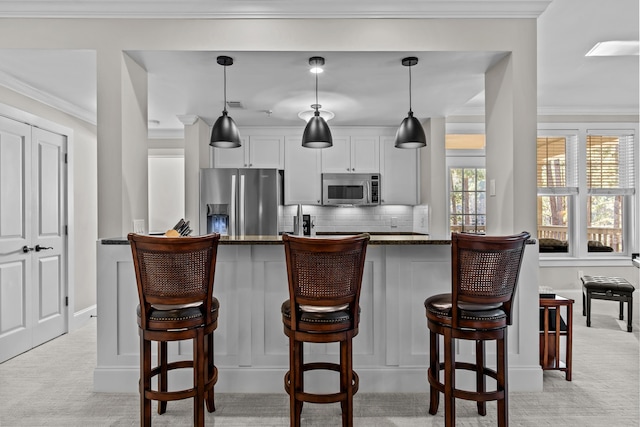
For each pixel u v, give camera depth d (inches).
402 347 99.1
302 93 142.0
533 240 98.8
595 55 132.5
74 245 159.8
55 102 148.0
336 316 72.3
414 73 120.0
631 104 197.6
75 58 110.1
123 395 96.5
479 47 102.0
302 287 71.4
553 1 98.8
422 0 99.0
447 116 184.2
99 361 98.0
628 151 207.0
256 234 179.8
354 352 99.0
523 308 99.7
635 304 186.2
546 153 207.0
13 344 126.0
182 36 101.3
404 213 211.8
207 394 87.9
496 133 110.7
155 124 197.9
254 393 98.0
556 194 205.8
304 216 206.7
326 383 97.2
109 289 97.9
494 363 100.3
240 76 122.7
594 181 206.7
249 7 100.1
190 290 72.6
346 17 101.7
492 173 112.7
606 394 97.0
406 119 118.3
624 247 209.2
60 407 90.6
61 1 97.4
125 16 100.2
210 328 78.1
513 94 102.0
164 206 219.9
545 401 93.4
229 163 197.9
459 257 72.8
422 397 95.9
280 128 198.1
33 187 137.3
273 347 99.1
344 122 190.1
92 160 174.9
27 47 99.9
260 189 180.4
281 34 102.0
